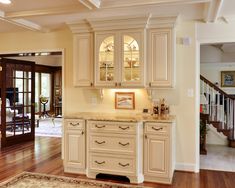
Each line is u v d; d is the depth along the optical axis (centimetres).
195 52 395
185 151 401
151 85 379
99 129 366
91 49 404
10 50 491
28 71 622
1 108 556
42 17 382
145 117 376
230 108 589
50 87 1220
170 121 343
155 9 342
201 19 388
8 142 568
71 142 387
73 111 455
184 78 400
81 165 382
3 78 557
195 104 396
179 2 304
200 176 377
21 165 426
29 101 628
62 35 459
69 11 346
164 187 336
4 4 335
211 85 597
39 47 473
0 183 345
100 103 439
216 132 607
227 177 374
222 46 682
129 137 351
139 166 352
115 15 371
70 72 455
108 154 363
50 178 366
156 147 351
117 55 386
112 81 391
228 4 319
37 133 733
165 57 372
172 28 369
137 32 376
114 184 345
